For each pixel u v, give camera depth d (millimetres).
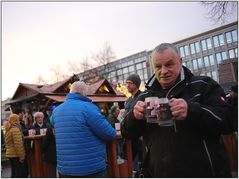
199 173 2104
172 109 1996
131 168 5797
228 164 2225
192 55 55469
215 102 2189
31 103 22266
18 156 7133
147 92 2463
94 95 20328
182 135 2158
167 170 2174
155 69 2316
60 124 3713
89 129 3674
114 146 5434
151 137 2336
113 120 7043
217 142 2227
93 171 3648
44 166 7027
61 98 19672
